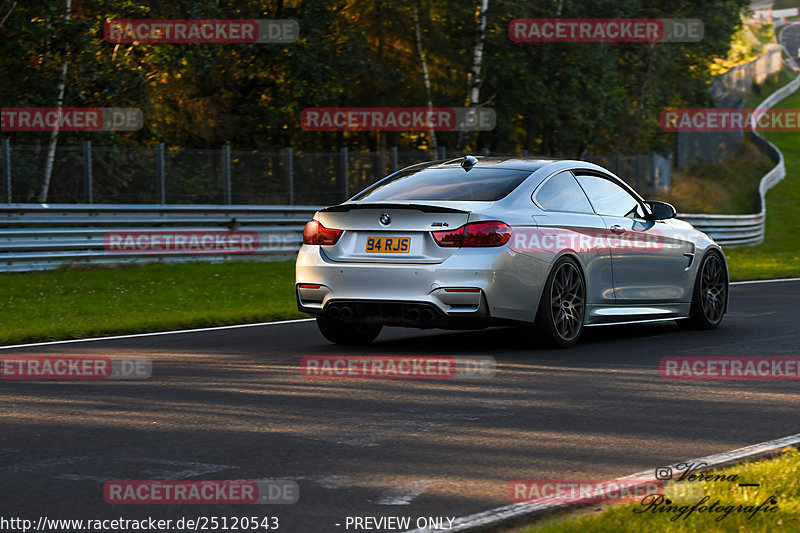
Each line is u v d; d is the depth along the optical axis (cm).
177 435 1273
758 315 2738
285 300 3328
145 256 4403
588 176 2184
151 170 4778
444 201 1958
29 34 5078
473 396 1529
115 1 5569
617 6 7612
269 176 5225
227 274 4128
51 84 5225
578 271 2052
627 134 8881
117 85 5412
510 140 8181
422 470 1094
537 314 1984
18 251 4053
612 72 7731
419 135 7681
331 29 7106
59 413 1417
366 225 1955
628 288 2181
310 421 1355
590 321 2097
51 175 4556
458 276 1869
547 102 7350
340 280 1953
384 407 1448
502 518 915
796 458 1107
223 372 1780
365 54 7025
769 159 12362
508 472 1084
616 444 1217
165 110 6238
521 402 1483
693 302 2367
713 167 11069
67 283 3675
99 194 4672
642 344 2112
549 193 2053
